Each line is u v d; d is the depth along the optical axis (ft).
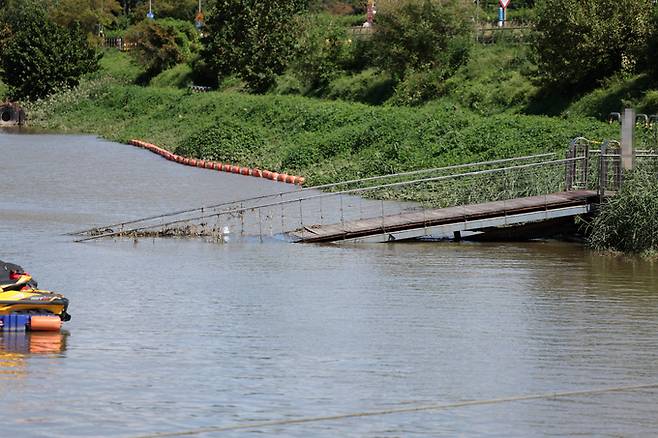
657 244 213.66
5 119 652.07
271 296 176.86
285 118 467.93
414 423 114.93
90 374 131.34
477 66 476.13
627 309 166.81
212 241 234.99
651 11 404.36
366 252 220.43
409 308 167.73
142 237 240.32
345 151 382.83
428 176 315.37
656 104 360.07
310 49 561.84
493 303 171.32
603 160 223.71
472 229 228.63
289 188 339.16
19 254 217.36
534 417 116.88
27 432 111.45
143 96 629.92
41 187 336.90
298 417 116.57
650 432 112.47
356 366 135.33
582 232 237.25
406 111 418.72
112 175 376.07
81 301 173.17
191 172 391.24
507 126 353.51
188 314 163.84
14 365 134.92
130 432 111.86
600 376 131.64
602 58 404.77
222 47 629.10
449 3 495.41
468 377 130.93
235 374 131.75
